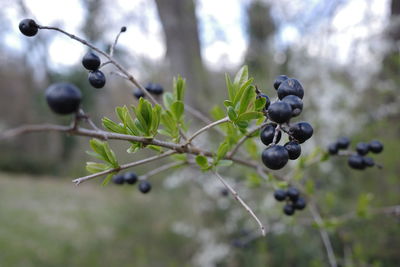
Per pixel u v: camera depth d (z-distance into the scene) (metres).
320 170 0.54
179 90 0.20
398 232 0.47
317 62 0.63
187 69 0.75
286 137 0.18
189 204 0.73
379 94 0.60
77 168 2.14
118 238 0.84
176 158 0.22
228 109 0.16
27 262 0.85
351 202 0.54
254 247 0.57
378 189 0.55
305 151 0.56
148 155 0.81
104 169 0.17
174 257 0.73
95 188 1.82
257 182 0.25
